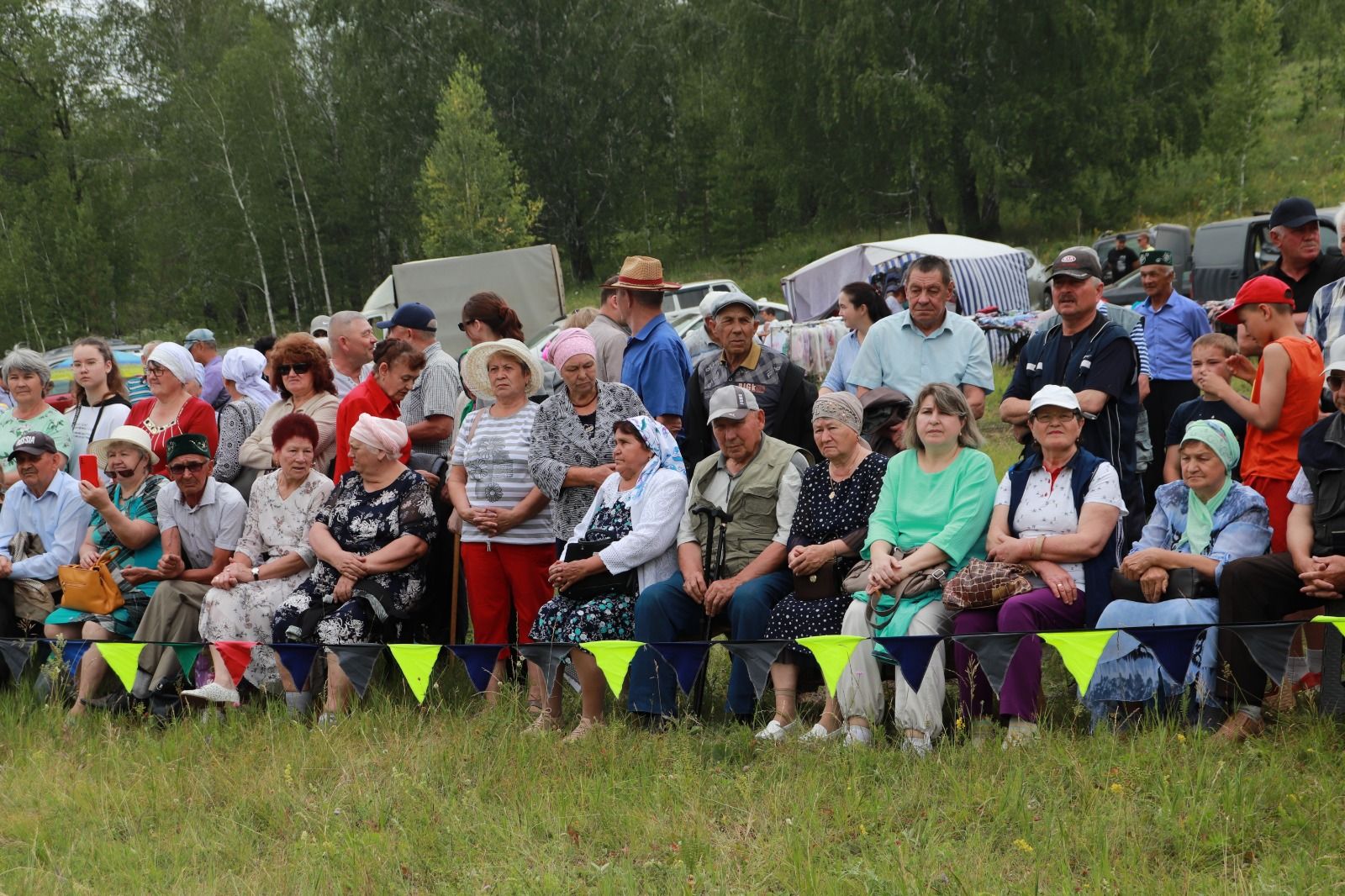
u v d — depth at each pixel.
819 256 34.28
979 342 6.02
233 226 38.19
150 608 6.10
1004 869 3.81
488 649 5.41
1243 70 30.64
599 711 5.45
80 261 36.22
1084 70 29.41
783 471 5.59
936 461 5.27
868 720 4.95
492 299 6.64
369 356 7.86
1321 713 4.57
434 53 38.88
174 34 41.28
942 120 29.09
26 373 7.70
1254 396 5.20
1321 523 4.61
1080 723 4.94
